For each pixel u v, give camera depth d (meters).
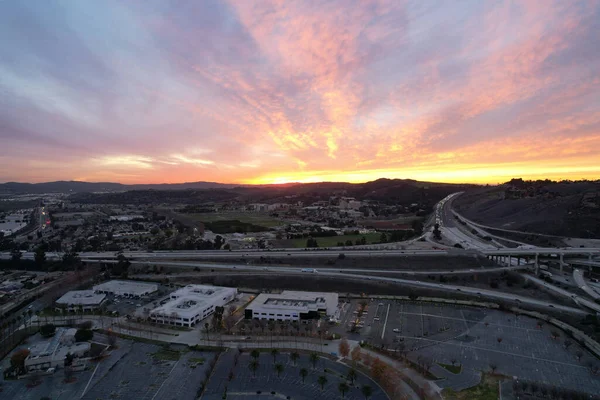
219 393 144.25
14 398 143.12
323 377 146.00
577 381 148.12
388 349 177.00
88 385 151.25
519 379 149.88
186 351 179.50
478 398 137.62
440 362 164.38
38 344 181.12
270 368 161.75
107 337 196.00
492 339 187.50
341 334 196.38
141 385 150.62
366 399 139.12
